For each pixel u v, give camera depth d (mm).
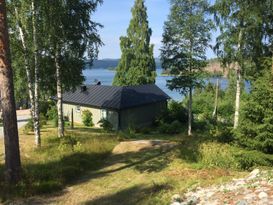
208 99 53031
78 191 13438
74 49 23438
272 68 14992
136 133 33719
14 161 13570
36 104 20578
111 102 38844
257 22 22156
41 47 21750
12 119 13531
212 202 8930
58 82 23781
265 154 13742
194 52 31562
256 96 13906
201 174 13711
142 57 61812
